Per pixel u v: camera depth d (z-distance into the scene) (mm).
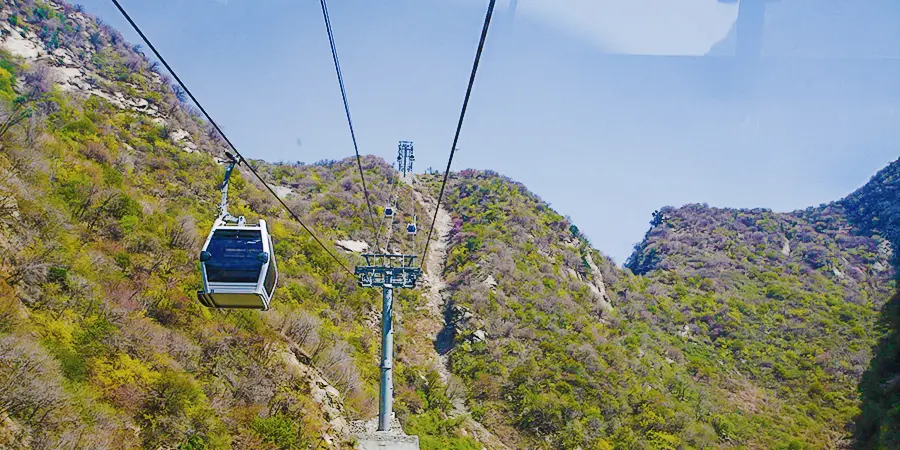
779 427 52281
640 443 45031
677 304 78938
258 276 14281
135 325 22297
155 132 54531
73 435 15711
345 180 81750
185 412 19797
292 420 23891
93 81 58688
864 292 82938
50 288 20906
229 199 50562
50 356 17531
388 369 28734
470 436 41406
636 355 59594
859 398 55688
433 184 98312
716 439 49000
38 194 26719
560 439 43594
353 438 26688
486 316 57531
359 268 30078
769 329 72750
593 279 77062
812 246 98250
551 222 85750
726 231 107062
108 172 35656
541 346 54562
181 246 32375
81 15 70938
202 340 24859
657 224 118688
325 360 33188
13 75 46312
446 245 76000
